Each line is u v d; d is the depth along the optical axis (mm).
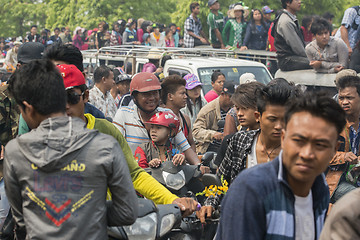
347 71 5344
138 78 5355
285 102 3543
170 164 4844
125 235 3189
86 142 2703
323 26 9219
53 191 2658
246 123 4344
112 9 27766
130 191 2793
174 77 6238
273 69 12172
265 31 15953
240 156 3922
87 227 2686
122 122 5383
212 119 7352
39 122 2812
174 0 28719
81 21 27797
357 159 4832
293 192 2482
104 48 13281
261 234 2459
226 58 11133
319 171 2311
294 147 2312
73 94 3234
